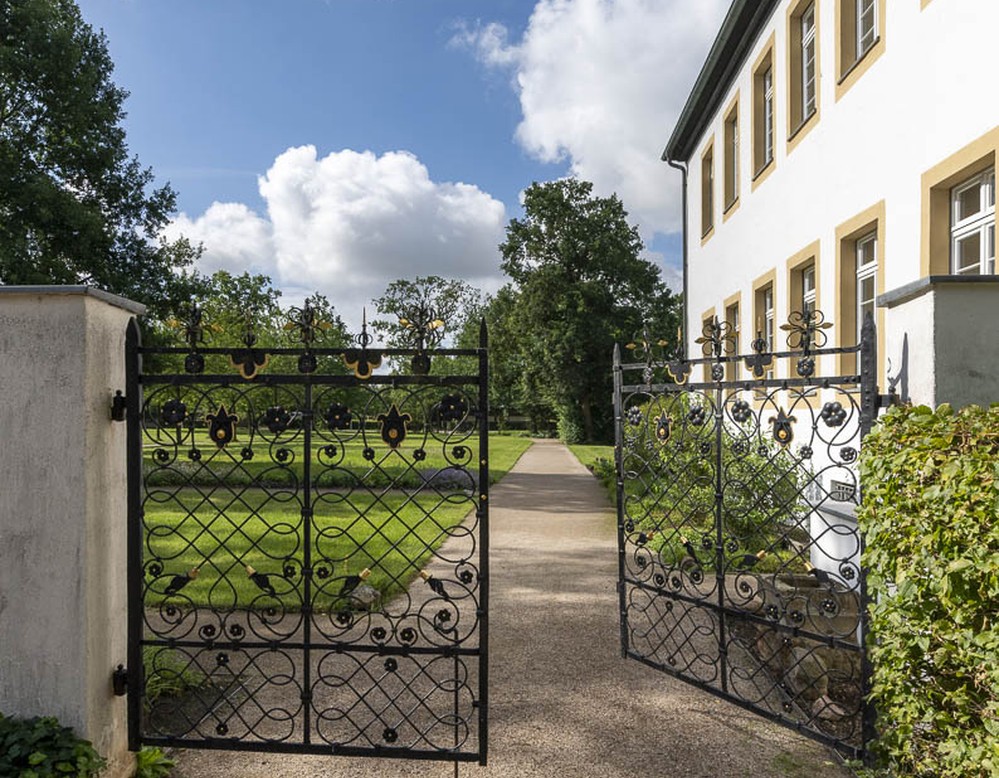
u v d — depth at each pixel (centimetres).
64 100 1883
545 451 3161
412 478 1409
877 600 289
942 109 636
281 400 1304
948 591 221
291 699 407
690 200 1681
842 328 846
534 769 329
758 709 373
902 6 699
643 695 414
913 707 255
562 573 717
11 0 1814
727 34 1207
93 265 1888
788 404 964
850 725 374
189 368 329
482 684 321
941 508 229
